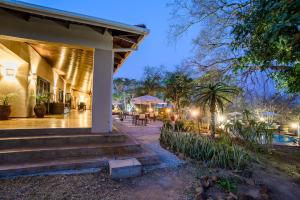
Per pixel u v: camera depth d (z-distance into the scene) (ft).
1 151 11.12
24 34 13.24
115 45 18.43
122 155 13.01
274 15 7.88
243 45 14.49
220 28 21.35
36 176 9.98
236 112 24.35
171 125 25.14
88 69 29.40
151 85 72.79
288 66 15.03
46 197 8.20
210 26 22.22
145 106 74.54
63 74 40.24
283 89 19.20
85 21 13.30
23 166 10.23
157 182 10.16
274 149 20.86
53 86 35.29
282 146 23.40
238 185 10.18
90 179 10.02
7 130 13.00
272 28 7.18
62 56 24.11
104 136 14.33
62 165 10.84
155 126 34.50
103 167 11.51
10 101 21.88
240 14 16.38
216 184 10.09
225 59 22.03
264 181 11.24
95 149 12.91
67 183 9.48
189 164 13.05
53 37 14.02
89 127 15.15
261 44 11.18
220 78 22.49
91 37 15.16
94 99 15.14
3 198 7.98
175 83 46.57
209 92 20.61
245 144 19.74
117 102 102.63
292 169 14.14
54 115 28.45
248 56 15.37
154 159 12.89
